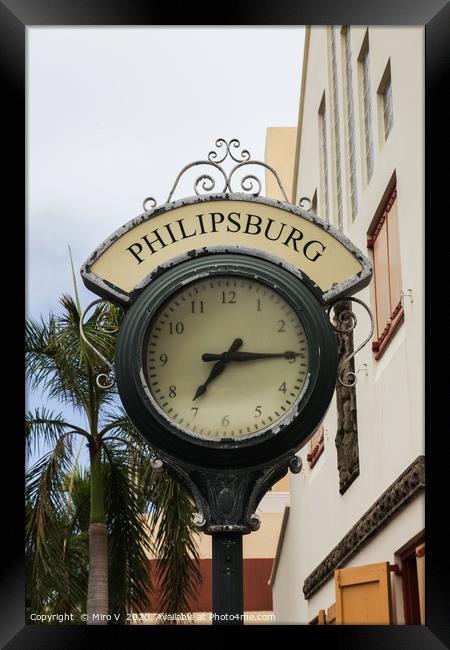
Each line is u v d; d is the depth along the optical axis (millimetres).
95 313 15891
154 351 7484
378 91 14398
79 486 16953
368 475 14656
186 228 7840
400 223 12758
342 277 7723
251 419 7387
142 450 16359
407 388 12430
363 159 15562
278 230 7836
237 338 7500
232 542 7320
